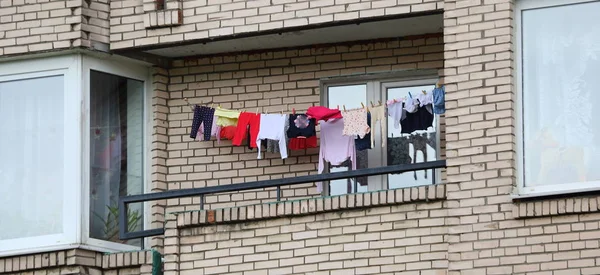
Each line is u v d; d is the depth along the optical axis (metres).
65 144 20.72
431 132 20.52
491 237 18.31
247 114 20.58
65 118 20.78
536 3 18.89
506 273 18.17
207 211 19.52
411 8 19.75
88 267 20.34
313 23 20.12
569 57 18.73
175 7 20.69
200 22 20.62
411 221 18.75
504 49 18.75
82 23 20.80
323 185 20.64
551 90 18.69
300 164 20.77
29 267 20.38
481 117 18.67
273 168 20.84
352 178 20.03
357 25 20.20
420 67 20.61
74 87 20.81
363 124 20.05
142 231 20.05
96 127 20.91
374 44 20.83
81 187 20.58
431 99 19.89
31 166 20.83
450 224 18.50
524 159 18.56
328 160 20.42
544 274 18.03
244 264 19.28
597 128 18.48
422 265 18.59
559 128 18.58
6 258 20.48
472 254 18.34
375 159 20.66
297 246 19.11
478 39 18.88
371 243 18.84
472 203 18.47
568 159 18.45
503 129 18.55
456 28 19.00
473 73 18.81
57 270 20.33
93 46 20.81
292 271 19.06
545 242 18.11
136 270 20.22
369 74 20.80
